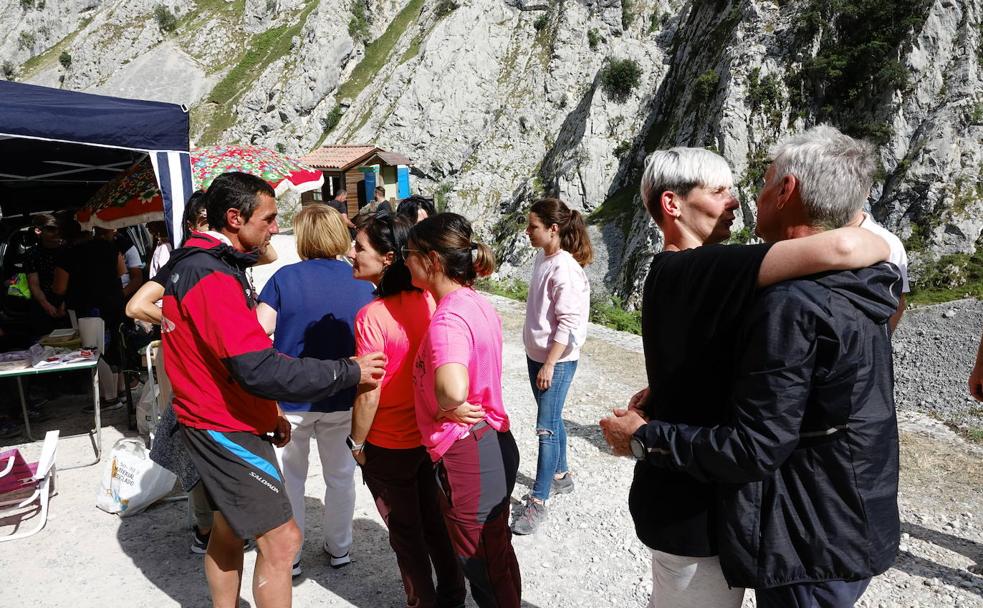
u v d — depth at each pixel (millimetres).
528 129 67875
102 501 4391
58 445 5426
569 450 5395
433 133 71062
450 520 2596
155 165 5129
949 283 31875
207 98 93875
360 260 3002
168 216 5223
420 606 3062
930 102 36688
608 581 3570
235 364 2395
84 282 5969
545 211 3967
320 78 85500
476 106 71562
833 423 1579
